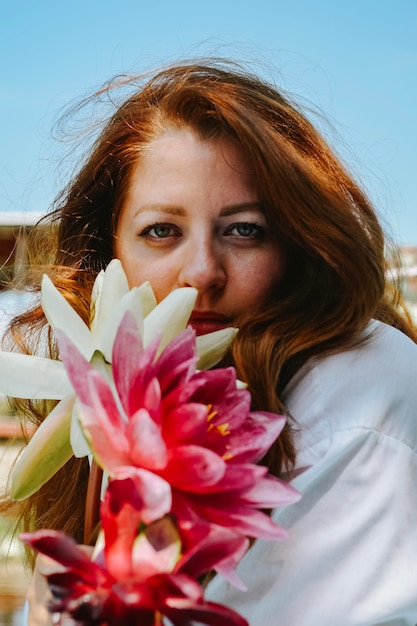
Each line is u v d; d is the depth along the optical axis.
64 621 0.80
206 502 0.65
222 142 1.03
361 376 0.98
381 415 0.95
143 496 0.61
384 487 0.93
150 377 0.65
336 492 0.92
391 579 0.90
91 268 1.23
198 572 0.63
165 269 1.03
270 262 1.04
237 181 1.02
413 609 0.90
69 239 1.25
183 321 0.80
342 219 1.05
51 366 0.84
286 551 0.90
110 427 0.64
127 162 1.07
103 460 0.63
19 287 1.37
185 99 1.04
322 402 0.97
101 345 0.77
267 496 0.66
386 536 0.92
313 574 0.90
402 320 1.36
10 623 1.81
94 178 1.17
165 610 0.60
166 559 0.61
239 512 0.65
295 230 1.04
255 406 0.98
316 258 1.06
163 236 1.04
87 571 0.62
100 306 0.81
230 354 1.04
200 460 0.63
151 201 1.03
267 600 0.89
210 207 1.01
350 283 1.04
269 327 1.01
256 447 0.68
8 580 1.85
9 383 0.83
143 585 0.60
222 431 0.68
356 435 0.94
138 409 0.65
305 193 1.04
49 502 1.23
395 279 1.38
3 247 1.81
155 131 1.05
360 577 0.90
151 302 0.82
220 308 1.03
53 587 0.62
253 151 1.01
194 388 0.66
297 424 0.97
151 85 1.17
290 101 1.19
